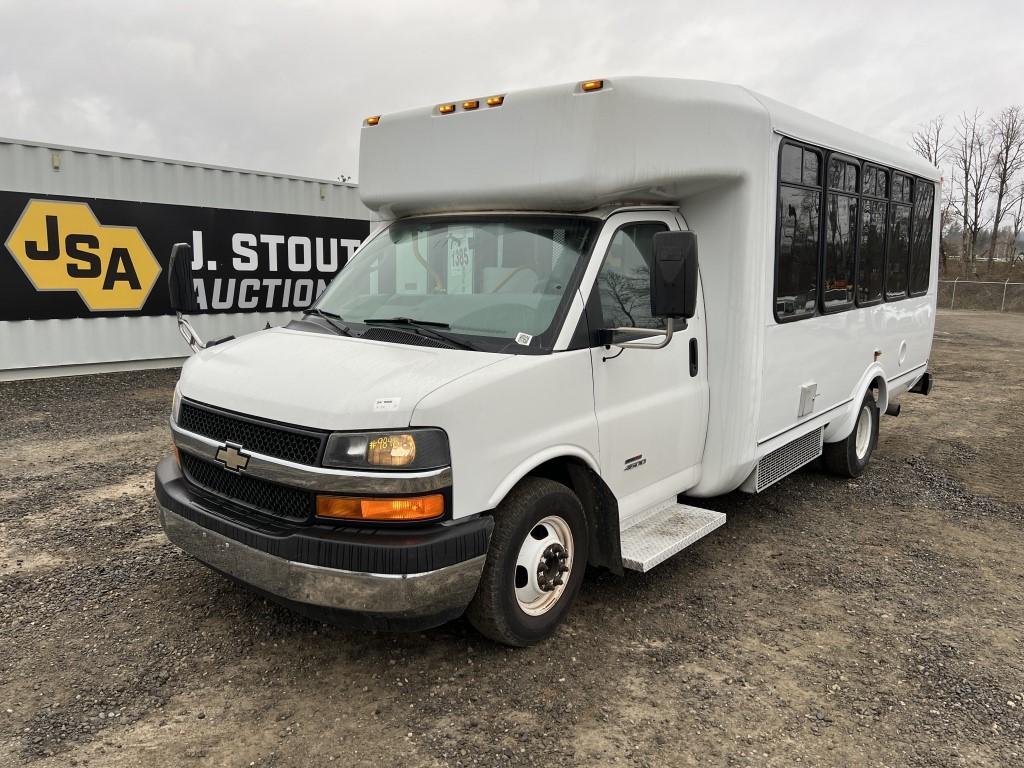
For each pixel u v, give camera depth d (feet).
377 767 9.44
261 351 12.33
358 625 10.34
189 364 12.84
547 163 12.45
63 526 16.90
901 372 24.79
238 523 10.75
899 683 11.71
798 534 18.03
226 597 13.61
